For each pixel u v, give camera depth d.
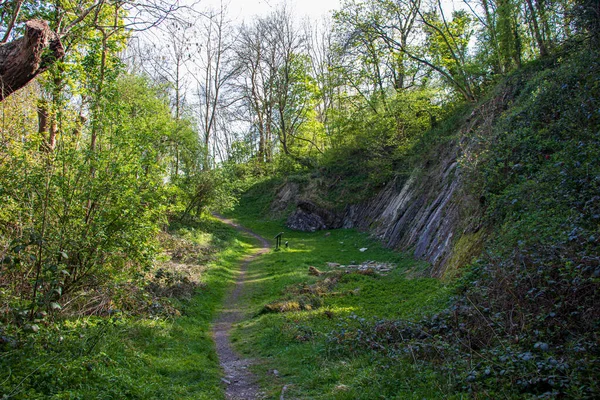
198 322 11.29
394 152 30.92
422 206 20.80
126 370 6.23
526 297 6.23
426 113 30.08
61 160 8.33
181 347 8.64
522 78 17.25
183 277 14.02
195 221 27.36
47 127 9.12
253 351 9.10
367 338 7.78
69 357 5.97
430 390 5.20
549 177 9.91
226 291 15.60
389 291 13.45
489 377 5.09
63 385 5.14
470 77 25.78
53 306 6.43
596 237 6.24
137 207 9.50
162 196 10.70
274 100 44.81
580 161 9.26
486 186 12.81
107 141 9.52
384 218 26.70
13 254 6.80
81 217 8.69
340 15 30.31
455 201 15.70
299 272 17.97
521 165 11.63
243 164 47.88
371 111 35.78
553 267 6.41
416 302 11.02
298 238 31.16
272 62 42.75
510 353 5.26
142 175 10.23
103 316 8.75
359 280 15.62
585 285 5.61
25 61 5.09
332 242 28.17
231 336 10.51
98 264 8.77
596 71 11.56
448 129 24.88
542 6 17.03
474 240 12.13
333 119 39.69
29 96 8.84
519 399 4.49
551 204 9.07
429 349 6.51
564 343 5.22
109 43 9.70
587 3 13.14
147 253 9.70
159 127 20.45
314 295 13.39
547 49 18.31
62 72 9.30
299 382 6.81
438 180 20.52
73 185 8.53
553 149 11.08
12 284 6.96
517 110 14.12
